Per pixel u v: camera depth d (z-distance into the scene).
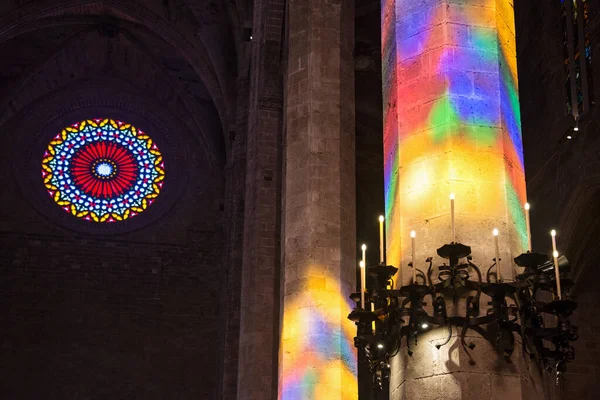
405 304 8.75
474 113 9.59
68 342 35.91
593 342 24.08
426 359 8.84
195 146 39.94
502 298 8.35
